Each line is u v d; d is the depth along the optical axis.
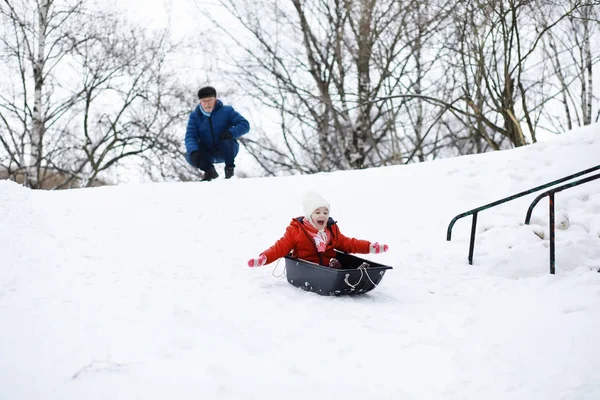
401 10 18.44
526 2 13.45
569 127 21.86
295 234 5.45
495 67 15.04
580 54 19.34
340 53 21.81
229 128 11.12
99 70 22.91
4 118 22.81
